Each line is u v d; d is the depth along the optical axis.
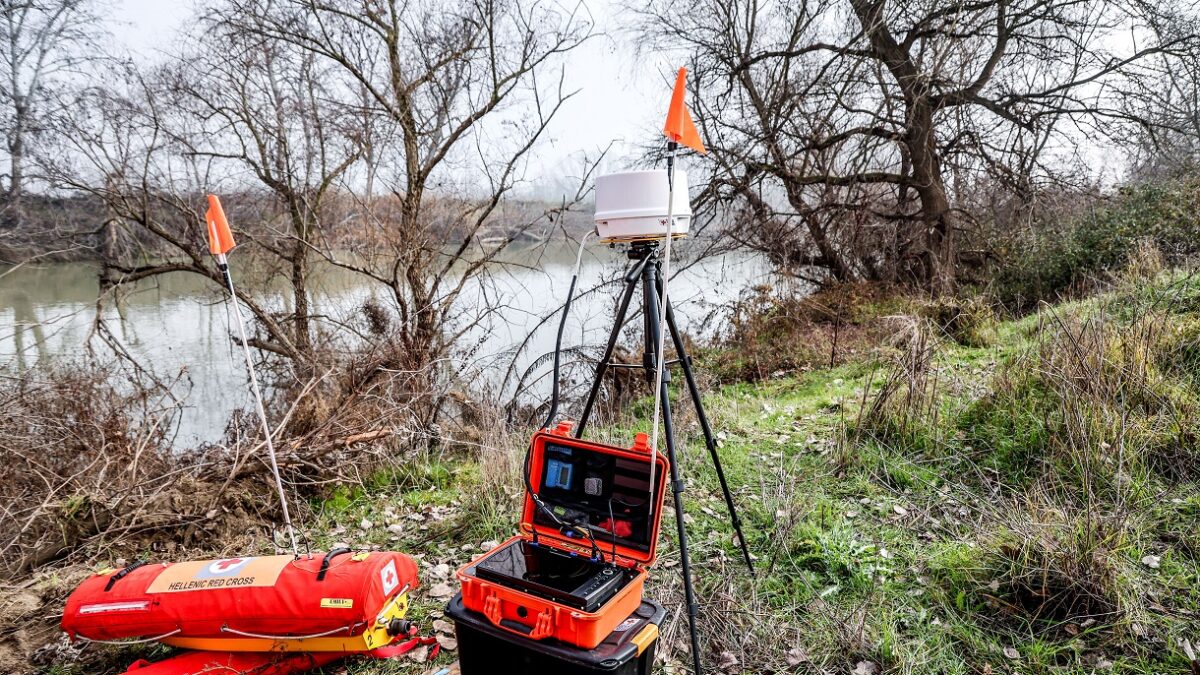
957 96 11.59
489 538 4.15
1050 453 4.27
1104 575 3.05
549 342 9.76
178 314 12.02
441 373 7.57
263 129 8.10
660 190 2.73
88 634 2.89
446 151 8.02
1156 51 11.01
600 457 2.75
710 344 9.87
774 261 12.14
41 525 4.25
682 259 12.25
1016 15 11.23
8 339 9.29
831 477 4.60
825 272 13.26
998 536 3.54
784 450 5.16
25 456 4.86
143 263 8.86
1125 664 2.74
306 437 5.39
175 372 8.97
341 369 6.96
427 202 8.71
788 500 4.15
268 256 9.16
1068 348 4.84
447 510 4.68
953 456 4.60
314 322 9.05
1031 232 11.19
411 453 5.91
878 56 11.46
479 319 8.14
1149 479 3.94
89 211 8.30
